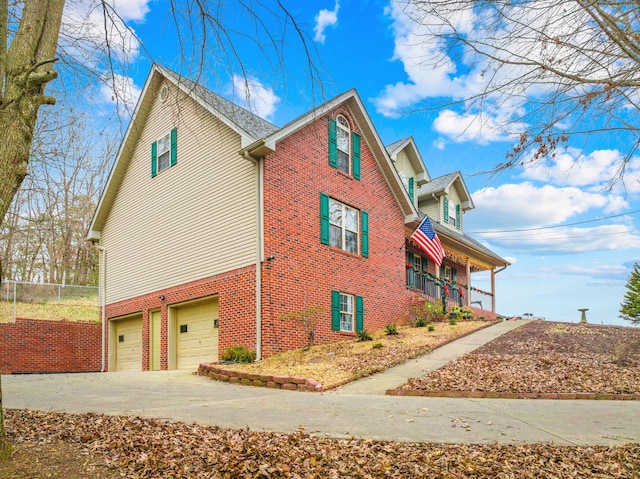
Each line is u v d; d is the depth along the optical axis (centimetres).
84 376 1352
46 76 497
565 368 1142
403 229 2095
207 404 867
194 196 1703
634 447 618
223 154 1609
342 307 1708
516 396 947
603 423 739
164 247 1806
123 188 2069
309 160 1639
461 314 2153
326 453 569
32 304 2220
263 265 1437
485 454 584
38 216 1786
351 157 1842
